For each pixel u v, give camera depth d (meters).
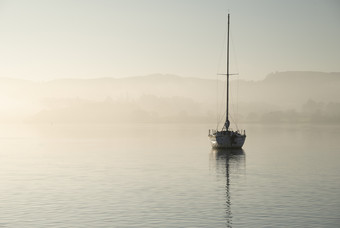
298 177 60.09
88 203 44.12
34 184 55.47
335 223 36.66
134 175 62.62
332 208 41.56
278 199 45.62
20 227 36.03
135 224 36.66
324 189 51.06
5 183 56.34
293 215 39.12
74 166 73.62
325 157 86.56
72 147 116.44
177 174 63.44
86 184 55.16
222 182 56.22
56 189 51.91
